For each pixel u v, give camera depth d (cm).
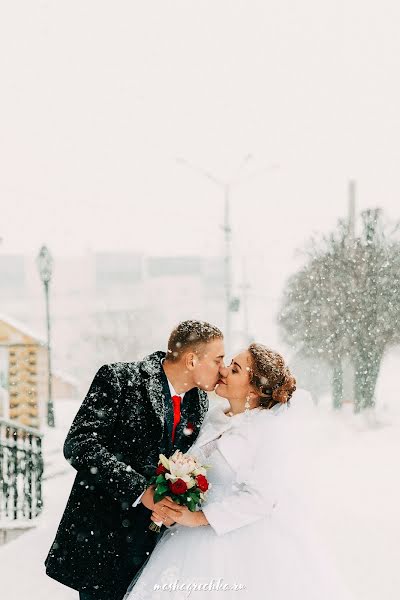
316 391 2194
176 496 324
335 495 845
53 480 1142
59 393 3538
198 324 359
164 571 335
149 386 349
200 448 355
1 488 967
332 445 1327
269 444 340
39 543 699
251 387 354
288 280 2003
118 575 344
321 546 357
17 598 530
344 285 1878
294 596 329
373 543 627
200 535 339
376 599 495
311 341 1927
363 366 1884
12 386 1758
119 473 329
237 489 339
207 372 354
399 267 1873
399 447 1291
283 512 344
